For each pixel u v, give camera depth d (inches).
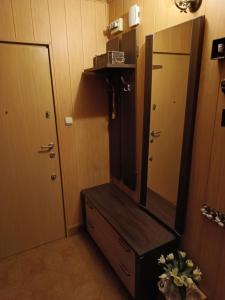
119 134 91.9
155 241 65.4
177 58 58.0
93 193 95.8
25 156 84.7
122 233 69.2
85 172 99.2
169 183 67.9
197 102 55.4
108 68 76.1
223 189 52.4
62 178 94.0
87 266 84.6
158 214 74.9
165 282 59.9
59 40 81.1
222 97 49.5
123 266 71.2
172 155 64.9
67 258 88.7
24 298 72.6
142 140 77.8
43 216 94.0
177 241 66.7
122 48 79.6
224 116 49.6
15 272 82.4
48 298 72.4
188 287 57.1
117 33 84.2
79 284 77.0
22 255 90.6
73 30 82.8
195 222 61.7
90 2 83.6
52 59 81.4
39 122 84.5
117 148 95.0
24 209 89.3
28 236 92.7
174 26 57.7
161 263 62.1
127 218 77.2
